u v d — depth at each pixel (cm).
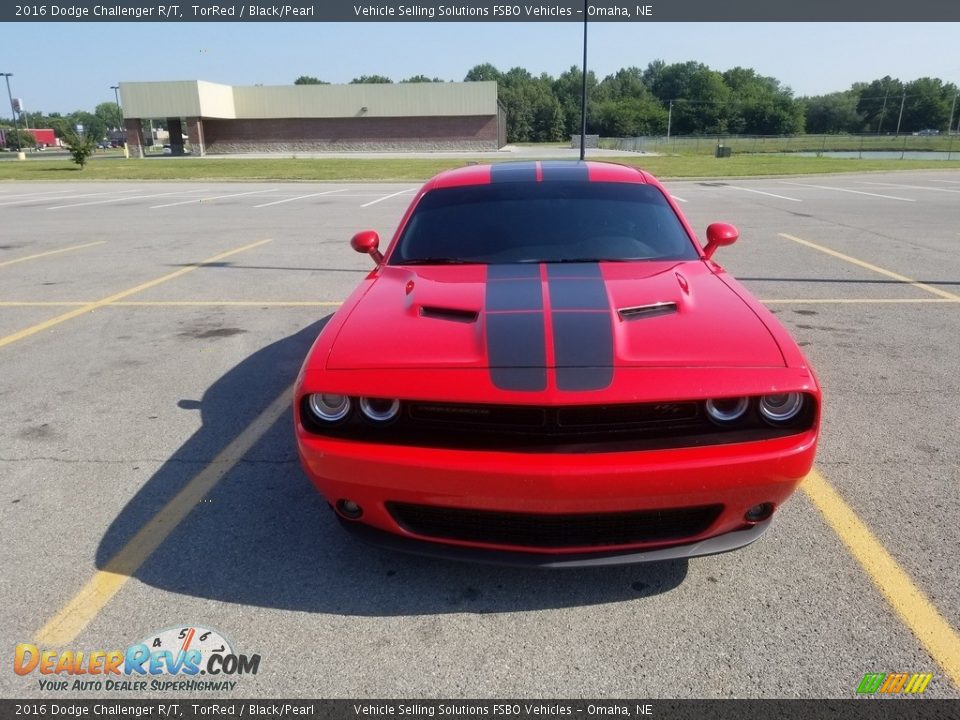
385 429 231
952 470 330
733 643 225
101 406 435
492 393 221
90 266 911
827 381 450
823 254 907
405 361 237
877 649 221
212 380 480
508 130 10212
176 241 1120
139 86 4744
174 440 386
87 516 310
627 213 355
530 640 230
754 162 3338
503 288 284
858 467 335
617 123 10981
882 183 2112
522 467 216
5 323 634
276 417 416
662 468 214
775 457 219
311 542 288
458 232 347
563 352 234
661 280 293
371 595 254
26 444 382
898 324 578
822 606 241
